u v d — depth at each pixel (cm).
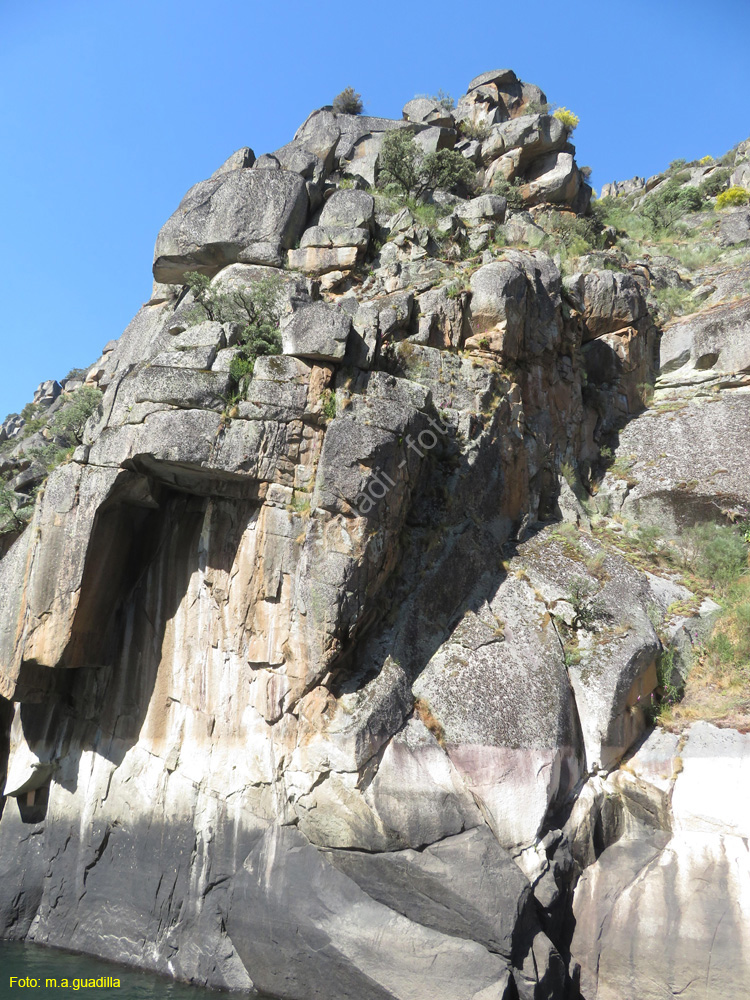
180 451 1662
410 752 1545
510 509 2022
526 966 1377
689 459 2233
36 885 1833
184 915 1622
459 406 1980
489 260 2316
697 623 1877
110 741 1838
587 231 2944
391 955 1405
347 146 3241
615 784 1630
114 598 1866
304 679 1609
